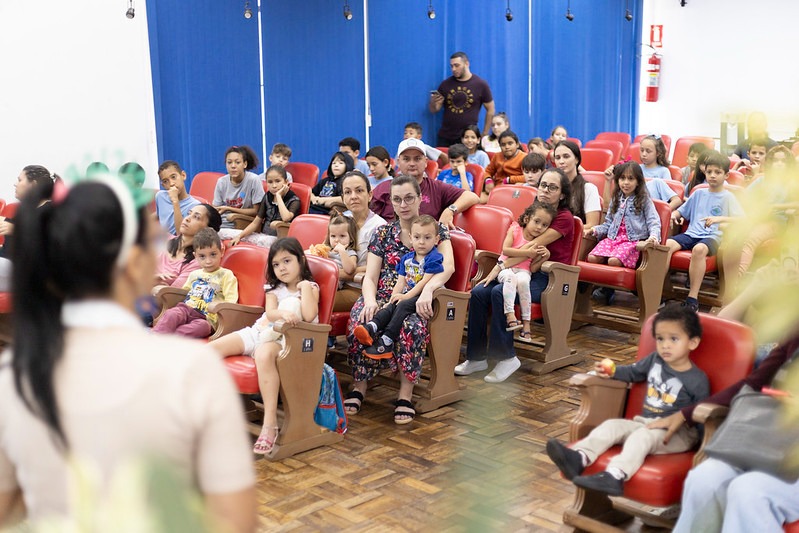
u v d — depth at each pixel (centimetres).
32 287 95
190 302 389
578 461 250
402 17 905
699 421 238
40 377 92
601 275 504
